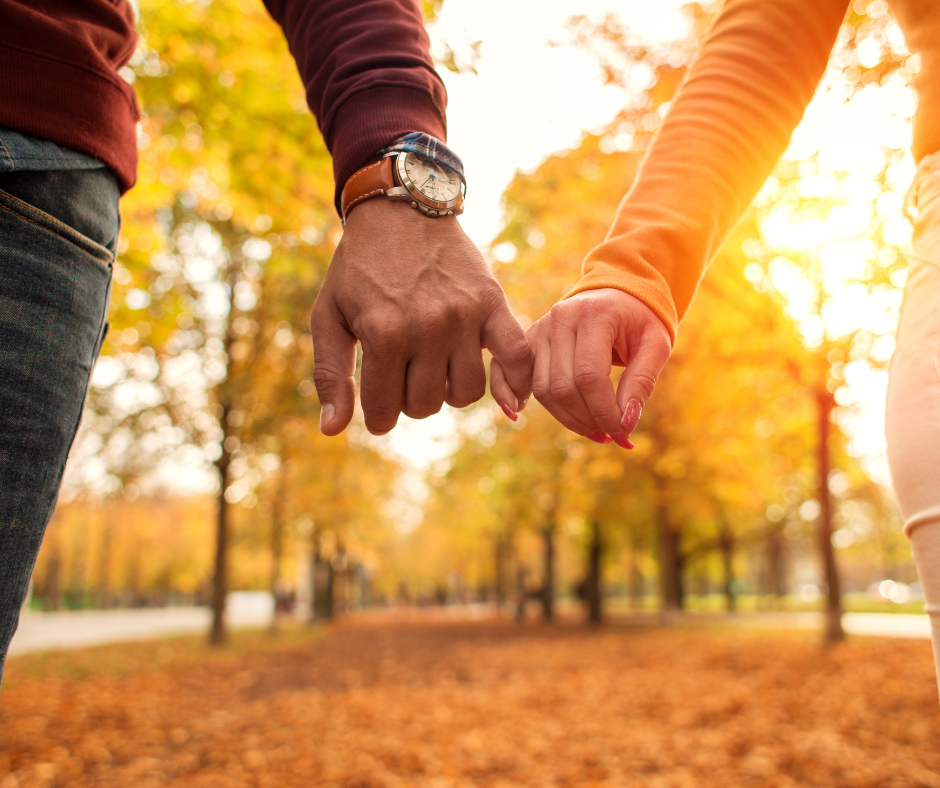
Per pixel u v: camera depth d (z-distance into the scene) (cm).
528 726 645
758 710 656
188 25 469
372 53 105
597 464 1420
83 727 640
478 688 891
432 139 99
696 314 1103
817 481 1259
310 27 111
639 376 94
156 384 1456
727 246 1049
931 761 450
